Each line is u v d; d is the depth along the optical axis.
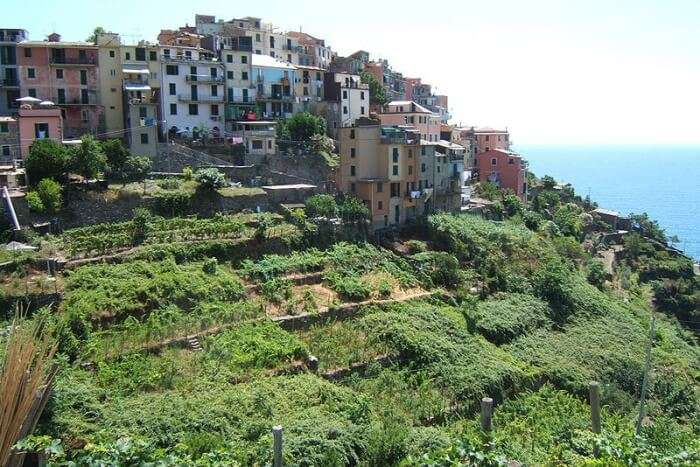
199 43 97.62
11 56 84.25
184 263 56.81
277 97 99.00
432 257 69.88
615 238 111.25
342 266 64.38
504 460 24.83
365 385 47.34
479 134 125.75
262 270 58.59
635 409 54.09
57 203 58.81
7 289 46.12
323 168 86.62
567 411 50.12
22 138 70.00
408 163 80.69
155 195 64.06
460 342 55.88
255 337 48.69
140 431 34.94
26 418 20.11
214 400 39.66
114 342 44.12
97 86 83.19
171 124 85.75
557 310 68.94
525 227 91.50
